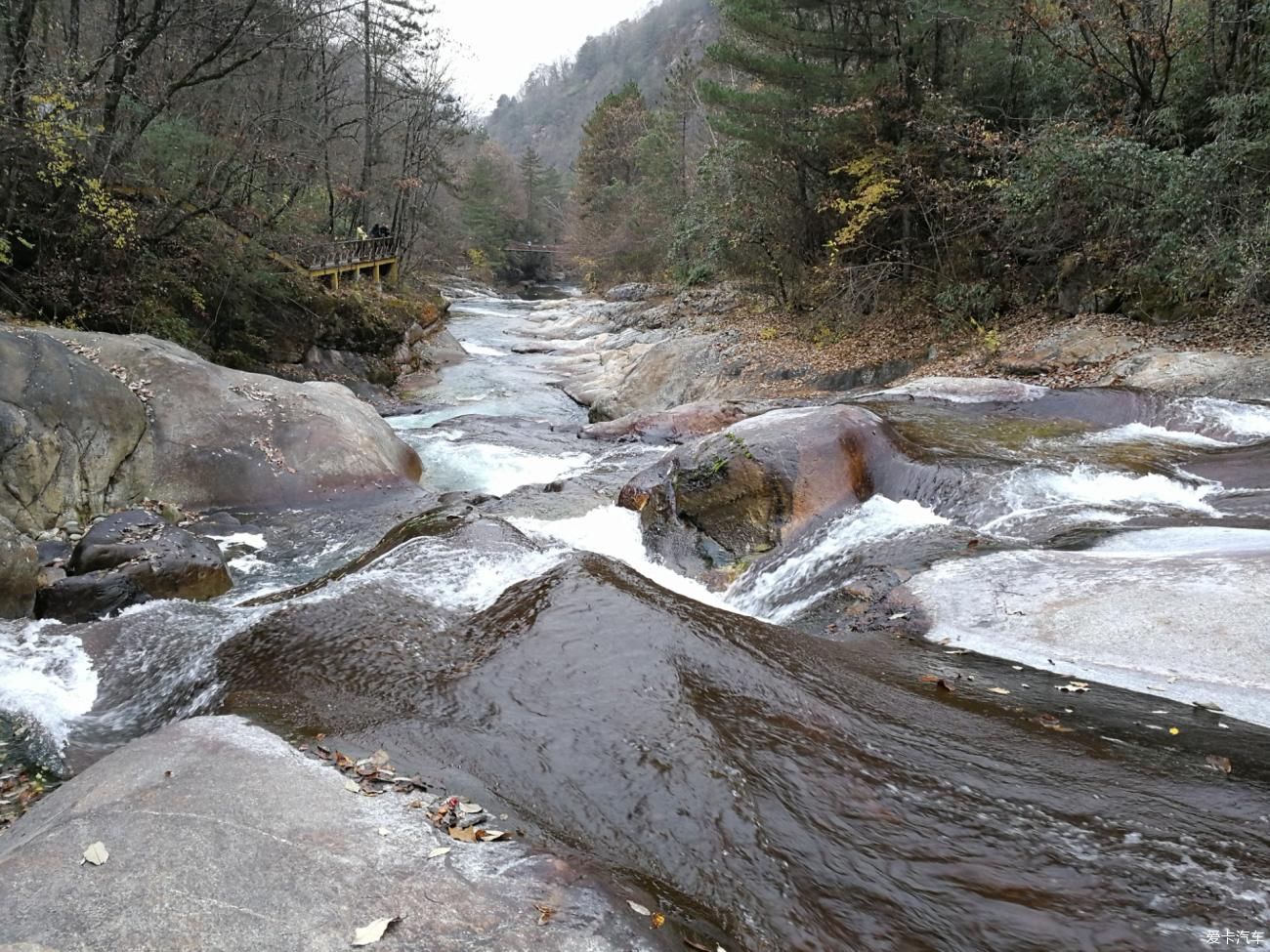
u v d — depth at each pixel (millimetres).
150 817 2785
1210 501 6676
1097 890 2666
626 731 3664
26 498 7754
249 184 17750
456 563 5961
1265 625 4168
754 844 2965
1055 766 3393
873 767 3414
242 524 8844
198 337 16000
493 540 6445
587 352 25859
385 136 34094
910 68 17234
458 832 2898
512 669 4234
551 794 3264
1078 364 11812
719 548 7270
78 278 13844
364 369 19453
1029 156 14055
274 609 5363
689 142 45312
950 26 16406
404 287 29266
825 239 20844
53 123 11648
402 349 21781
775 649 4520
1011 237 15211
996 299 15477
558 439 13406
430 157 36344
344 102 29906
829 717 3822
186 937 2227
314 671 4387
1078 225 14250
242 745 3410
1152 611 4523
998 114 17453
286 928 2289
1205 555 5102
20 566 6219
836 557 6469
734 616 5035
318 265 21281
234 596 7098
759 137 18828
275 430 9969
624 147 56594
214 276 16250
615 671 4160
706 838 3002
